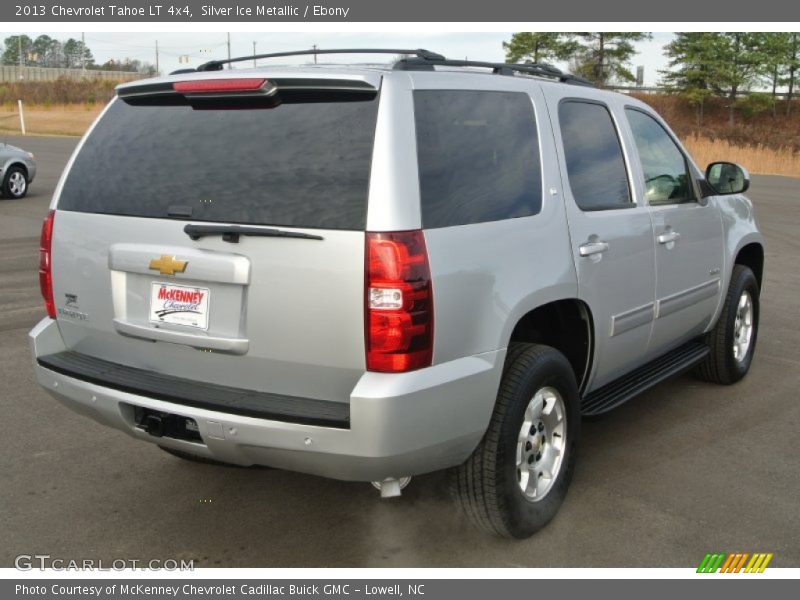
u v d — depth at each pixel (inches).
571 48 2244.1
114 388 135.6
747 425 203.9
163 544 146.6
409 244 118.0
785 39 2490.2
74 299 145.9
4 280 351.9
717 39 2492.6
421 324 118.9
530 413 144.2
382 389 116.5
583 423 204.1
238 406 123.0
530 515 144.5
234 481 170.9
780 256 456.4
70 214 145.1
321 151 122.9
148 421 134.0
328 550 144.9
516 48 2297.0
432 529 151.7
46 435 192.5
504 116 145.3
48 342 150.6
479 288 128.6
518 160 145.5
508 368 139.8
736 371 232.4
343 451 118.6
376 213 117.0
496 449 135.3
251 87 127.3
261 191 125.0
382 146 119.4
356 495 164.9
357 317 117.9
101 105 1942.7
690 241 198.2
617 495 164.7
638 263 174.7
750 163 1333.7
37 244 439.2
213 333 128.6
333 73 123.3
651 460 181.9
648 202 183.6
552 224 148.6
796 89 2554.1
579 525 152.9
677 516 156.7
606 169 171.5
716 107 2532.0
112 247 137.4
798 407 217.2
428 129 127.5
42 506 159.2
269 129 128.1
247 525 153.1
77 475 172.7
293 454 121.8
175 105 139.7
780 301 341.7
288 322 122.3
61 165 860.6
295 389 126.0
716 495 165.6
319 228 119.3
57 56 3206.2
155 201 134.2
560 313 161.0
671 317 193.9
